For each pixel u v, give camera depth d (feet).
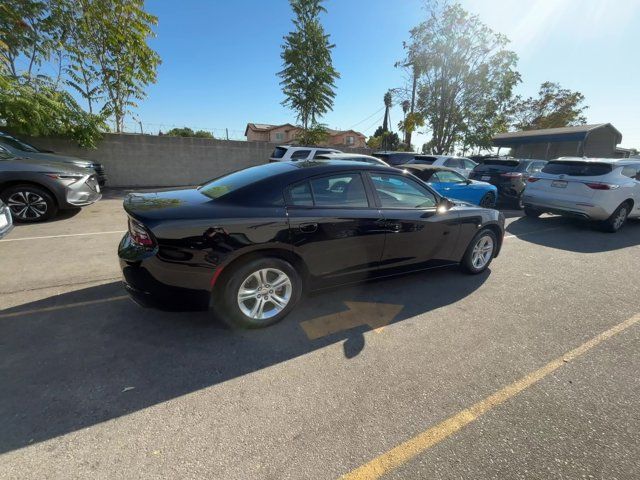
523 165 34.40
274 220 8.95
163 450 5.76
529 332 10.04
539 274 14.92
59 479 5.17
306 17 51.65
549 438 6.31
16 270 12.98
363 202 10.64
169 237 8.03
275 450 5.84
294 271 9.61
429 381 7.75
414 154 39.50
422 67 59.72
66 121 33.01
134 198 9.82
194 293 8.49
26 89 29.84
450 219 12.55
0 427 6.04
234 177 10.87
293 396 7.14
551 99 107.96
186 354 8.37
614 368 8.48
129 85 40.65
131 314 10.05
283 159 35.76
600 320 10.92
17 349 8.27
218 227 8.35
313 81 53.47
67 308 10.27
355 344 9.11
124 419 6.37
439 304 11.64
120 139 39.27
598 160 23.15
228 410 6.70
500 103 60.18
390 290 12.61
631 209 23.63
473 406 7.04
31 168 19.42
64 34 36.04
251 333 9.36
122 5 36.55
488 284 13.55
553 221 27.14
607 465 5.81
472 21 54.75
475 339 9.56
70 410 6.51
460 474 5.54
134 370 7.72
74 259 14.29
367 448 5.95
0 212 13.00
